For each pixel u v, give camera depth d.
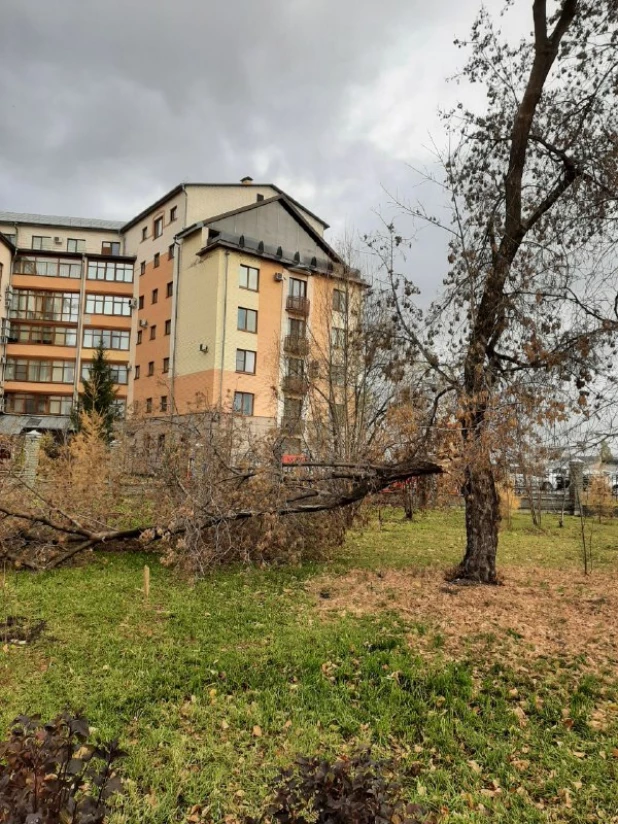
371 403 12.46
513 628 5.81
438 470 7.93
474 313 7.57
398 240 8.34
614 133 7.58
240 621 6.00
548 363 6.84
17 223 40.03
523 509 20.12
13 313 39.09
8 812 1.81
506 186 7.95
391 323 8.31
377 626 5.87
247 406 29.44
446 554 10.70
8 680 4.38
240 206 33.28
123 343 39.25
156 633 5.52
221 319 28.97
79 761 2.05
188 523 8.14
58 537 8.49
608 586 7.86
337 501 8.70
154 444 11.23
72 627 5.62
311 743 3.71
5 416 37.28
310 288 32.16
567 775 3.47
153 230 36.31
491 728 3.96
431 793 3.27
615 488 17.44
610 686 4.54
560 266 7.23
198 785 3.27
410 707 4.20
